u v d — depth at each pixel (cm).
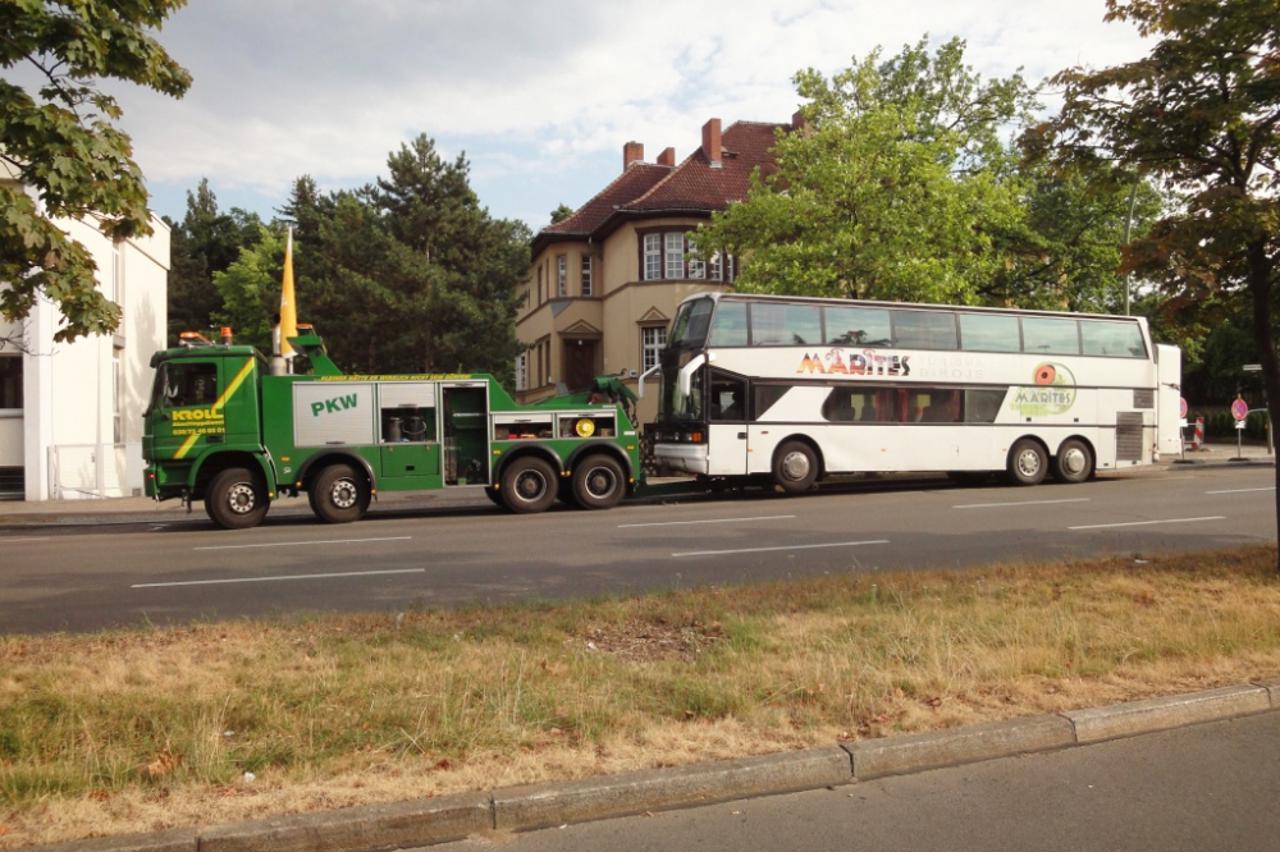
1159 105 886
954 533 1354
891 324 2119
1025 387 2214
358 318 3328
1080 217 2861
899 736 500
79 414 2445
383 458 1750
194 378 1677
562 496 1970
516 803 429
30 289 639
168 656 651
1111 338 2322
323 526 1677
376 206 3722
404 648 660
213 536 1547
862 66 2364
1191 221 859
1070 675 595
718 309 2011
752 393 2009
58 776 443
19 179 604
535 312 4091
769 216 2338
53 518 1955
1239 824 429
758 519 1583
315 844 405
